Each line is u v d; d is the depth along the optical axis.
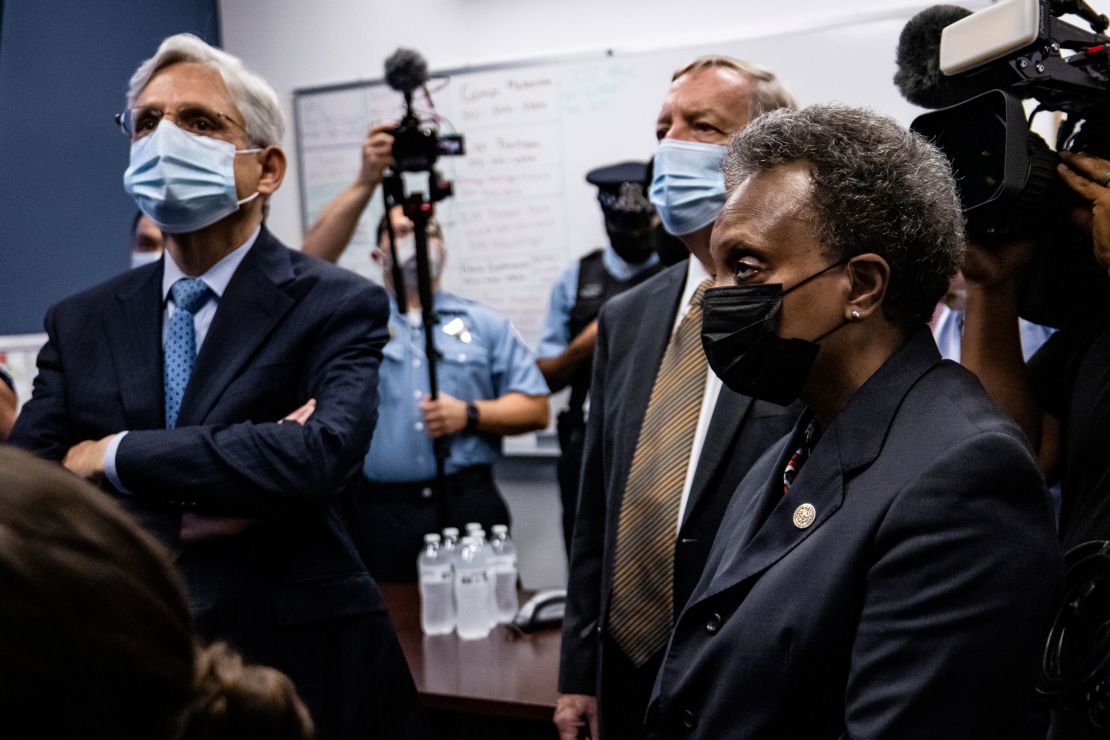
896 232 0.94
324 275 1.66
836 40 3.58
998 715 0.84
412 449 3.09
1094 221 1.10
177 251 1.62
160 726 0.48
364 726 1.52
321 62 4.16
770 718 0.93
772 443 1.36
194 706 0.50
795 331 0.97
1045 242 1.21
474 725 1.87
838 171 0.95
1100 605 1.05
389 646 1.58
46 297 3.31
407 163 2.42
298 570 1.52
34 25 3.27
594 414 1.70
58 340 1.66
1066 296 1.25
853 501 0.93
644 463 1.51
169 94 1.58
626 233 3.41
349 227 3.05
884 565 0.88
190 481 1.45
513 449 3.95
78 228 3.42
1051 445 1.32
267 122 1.65
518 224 3.95
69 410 1.61
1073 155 1.13
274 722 0.53
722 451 1.39
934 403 0.93
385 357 3.15
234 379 1.56
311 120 4.15
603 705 1.51
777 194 0.97
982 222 1.15
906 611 0.86
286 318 1.60
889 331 0.98
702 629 1.04
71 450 1.51
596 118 3.83
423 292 2.68
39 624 0.42
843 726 0.92
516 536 3.99
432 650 2.09
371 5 4.08
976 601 0.84
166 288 1.64
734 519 1.17
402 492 3.10
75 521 0.45
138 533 0.48
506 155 3.94
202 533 1.49
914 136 0.99
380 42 4.08
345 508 1.68
